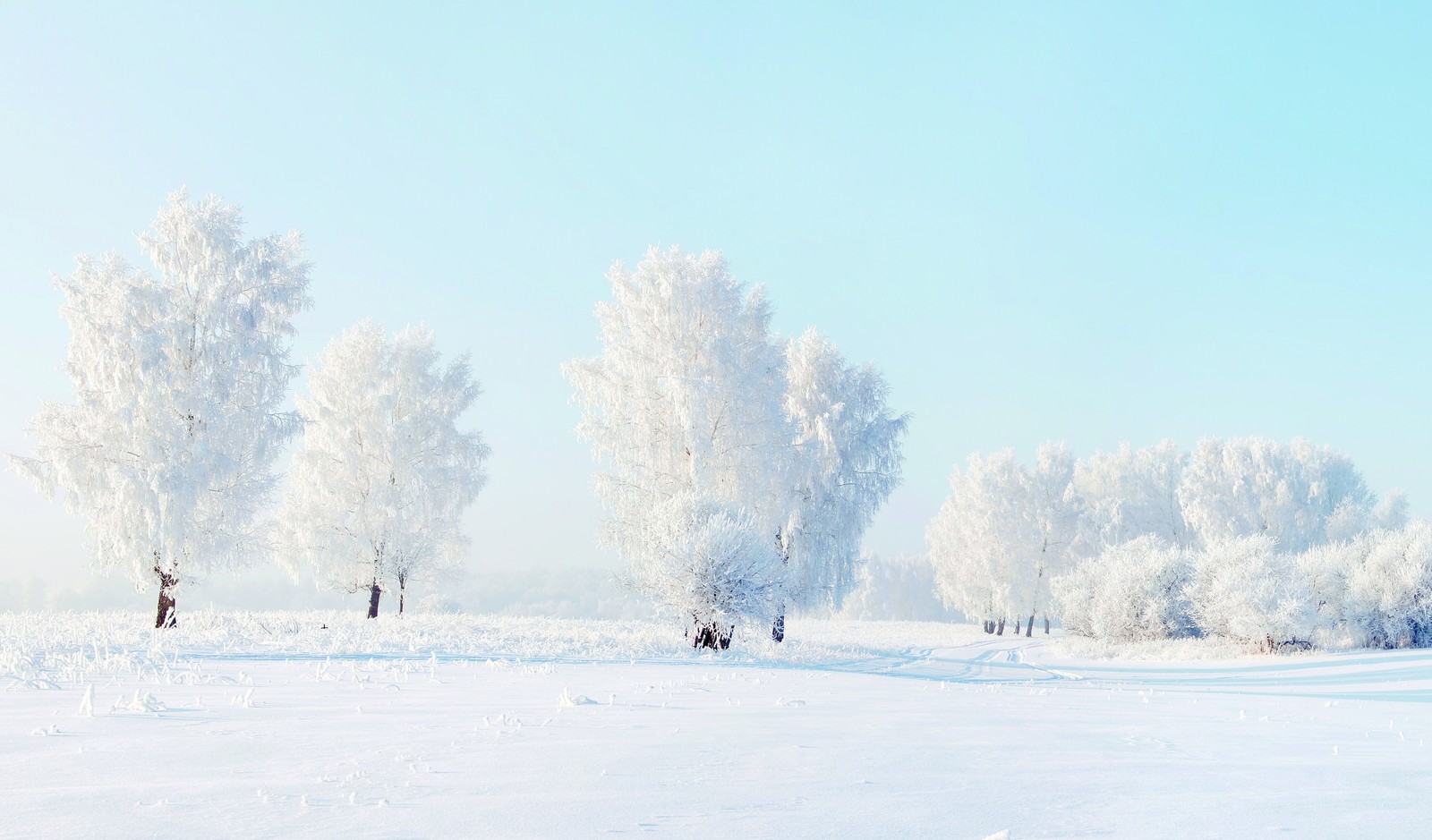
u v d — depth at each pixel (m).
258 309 26.73
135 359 24.44
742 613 22.83
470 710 7.33
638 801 3.62
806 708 8.59
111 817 3.19
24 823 3.07
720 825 3.19
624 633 25.69
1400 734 7.72
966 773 4.54
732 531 23.27
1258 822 3.35
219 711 6.87
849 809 3.52
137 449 24.48
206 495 25.39
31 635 16.55
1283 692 17.02
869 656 26.77
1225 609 31.83
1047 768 4.79
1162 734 6.91
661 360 26.86
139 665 11.45
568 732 5.98
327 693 8.73
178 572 24.61
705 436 26.47
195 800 3.51
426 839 2.90
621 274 27.73
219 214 26.44
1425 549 30.33
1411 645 29.25
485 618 29.83
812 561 29.59
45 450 24.36
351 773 4.20
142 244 25.66
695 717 7.21
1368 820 3.41
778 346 28.97
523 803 3.53
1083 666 28.84
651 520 24.84
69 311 24.92
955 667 25.08
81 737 5.30
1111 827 3.24
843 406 31.16
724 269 28.33
